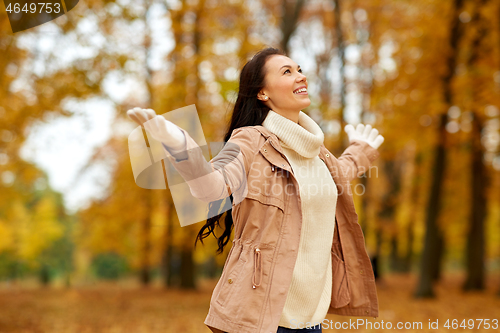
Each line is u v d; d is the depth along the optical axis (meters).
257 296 2.30
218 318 2.33
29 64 11.56
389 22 17.39
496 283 26.05
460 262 55.66
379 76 18.05
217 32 15.66
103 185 23.12
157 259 28.05
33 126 12.43
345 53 19.70
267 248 2.38
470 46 15.47
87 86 11.67
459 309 13.90
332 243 2.81
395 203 27.98
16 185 19.02
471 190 20.92
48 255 55.81
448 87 14.99
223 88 13.09
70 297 20.98
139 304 17.11
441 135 15.85
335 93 19.81
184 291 22.45
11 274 54.69
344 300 2.78
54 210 50.03
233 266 2.39
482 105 14.09
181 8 15.20
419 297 16.94
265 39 17.95
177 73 15.22
